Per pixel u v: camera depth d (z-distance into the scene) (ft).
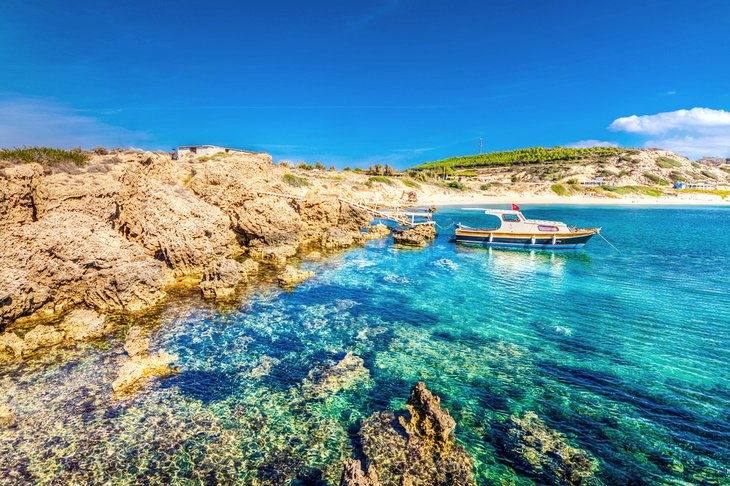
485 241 155.12
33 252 70.85
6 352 56.80
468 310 78.02
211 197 127.85
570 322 71.92
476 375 52.90
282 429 41.65
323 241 149.48
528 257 133.69
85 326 63.67
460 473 35.37
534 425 42.57
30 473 35.37
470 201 406.00
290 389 49.08
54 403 45.29
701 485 34.71
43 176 84.89
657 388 49.85
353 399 47.14
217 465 36.63
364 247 149.18
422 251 142.92
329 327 68.74
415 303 82.07
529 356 58.54
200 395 47.60
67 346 59.41
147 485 34.32
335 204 172.55
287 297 84.64
